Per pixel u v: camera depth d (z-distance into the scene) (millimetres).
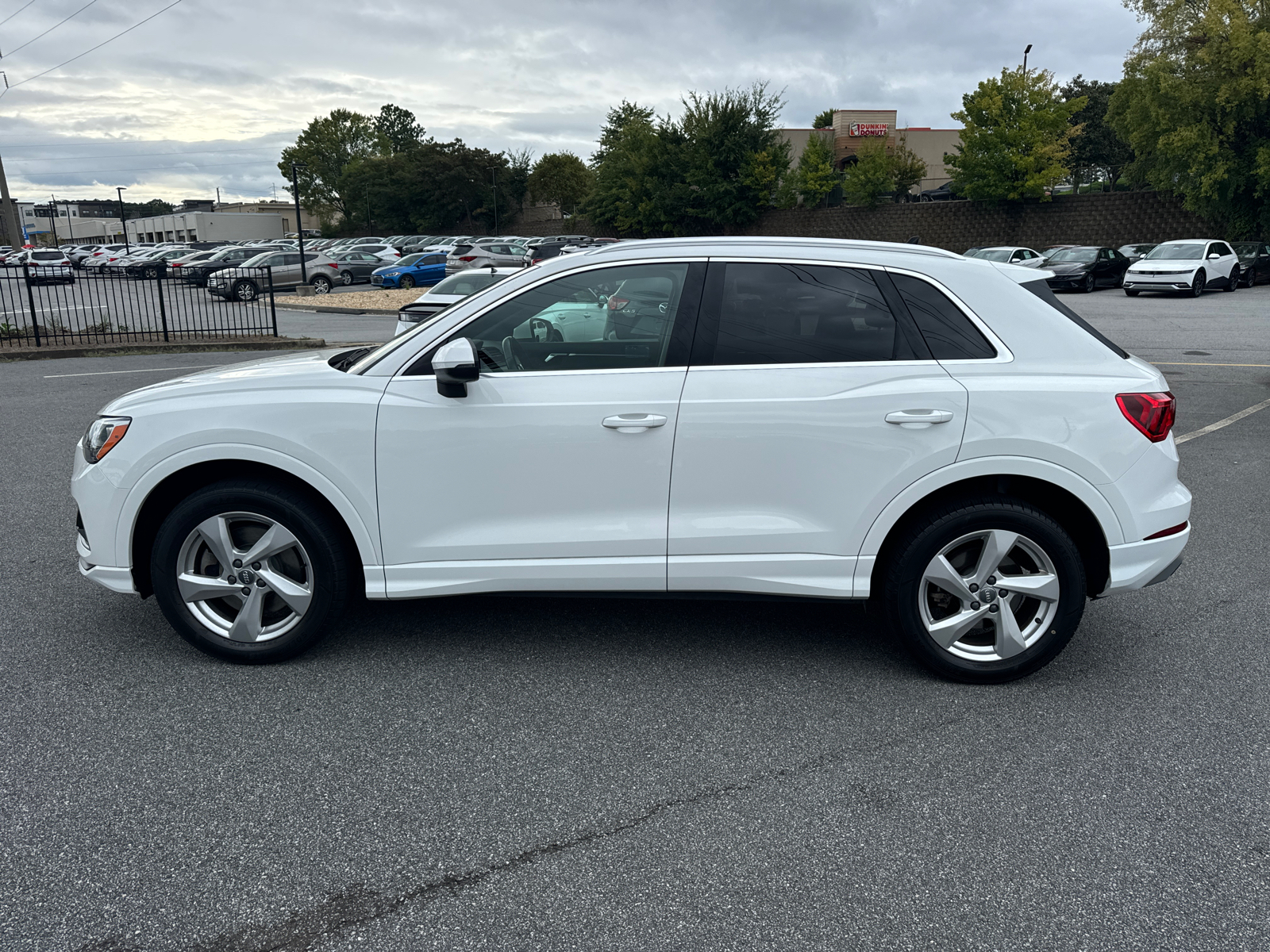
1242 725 3277
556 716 3324
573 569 3502
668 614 4332
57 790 2812
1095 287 28578
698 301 3467
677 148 50938
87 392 10711
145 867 2467
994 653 3557
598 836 2629
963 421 3350
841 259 3482
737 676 3668
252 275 27609
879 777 2941
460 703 3420
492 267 11648
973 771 2977
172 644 3898
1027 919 2297
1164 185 36125
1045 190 41812
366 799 2799
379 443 3426
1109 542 3430
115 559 3578
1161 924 2279
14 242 45969
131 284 32875
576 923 2281
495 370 3482
